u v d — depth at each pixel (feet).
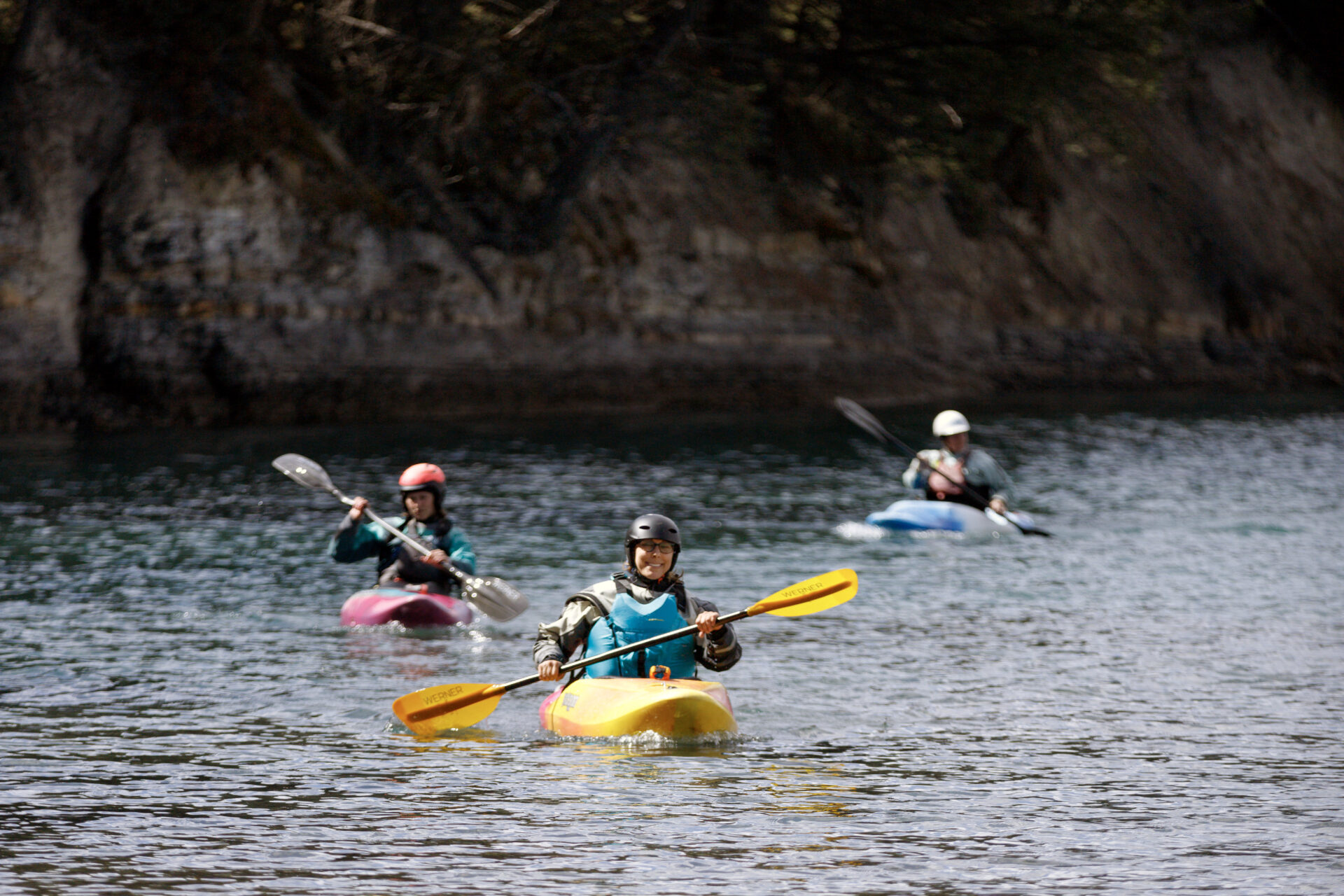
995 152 377.30
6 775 62.59
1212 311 483.92
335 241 299.38
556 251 338.13
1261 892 48.06
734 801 58.95
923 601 115.65
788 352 377.09
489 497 181.68
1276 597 116.67
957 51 323.16
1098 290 463.42
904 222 426.10
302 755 66.69
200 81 284.61
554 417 320.09
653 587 76.28
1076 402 386.73
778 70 375.86
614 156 338.95
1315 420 321.11
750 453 247.09
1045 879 49.32
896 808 57.93
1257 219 513.86
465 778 62.34
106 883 48.39
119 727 72.18
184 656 91.45
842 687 83.56
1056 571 130.82
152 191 277.44
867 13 327.88
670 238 363.76
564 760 65.72
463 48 300.40
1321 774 64.23
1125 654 93.61
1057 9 322.96
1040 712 77.00
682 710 68.95
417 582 108.58
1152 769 64.80
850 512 172.24
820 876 49.37
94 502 170.91
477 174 323.78
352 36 303.27
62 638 96.63
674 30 304.50
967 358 420.36
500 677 86.69
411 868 50.06
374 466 213.05
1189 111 525.34
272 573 125.39
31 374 265.54
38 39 270.67
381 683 84.02
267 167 290.97
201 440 251.19
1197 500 184.65
